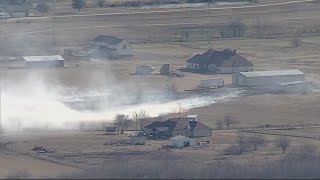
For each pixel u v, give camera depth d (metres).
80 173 184.00
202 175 197.00
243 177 192.50
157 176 195.75
